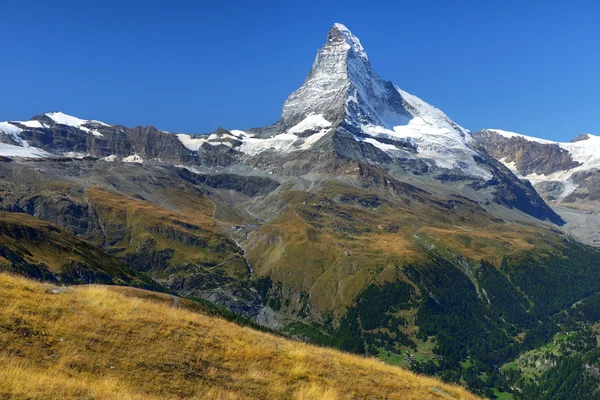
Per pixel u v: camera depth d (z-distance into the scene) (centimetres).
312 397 3778
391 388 4491
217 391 3559
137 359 3738
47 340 3644
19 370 3067
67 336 3775
